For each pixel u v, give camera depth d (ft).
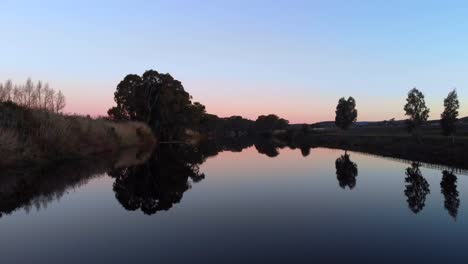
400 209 47.11
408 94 157.28
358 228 38.45
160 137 222.48
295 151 165.68
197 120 246.88
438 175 78.84
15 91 126.62
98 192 58.59
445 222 40.86
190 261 29.09
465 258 29.89
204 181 70.90
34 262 28.91
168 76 219.20
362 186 64.54
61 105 141.69
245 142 285.02
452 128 134.00
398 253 31.07
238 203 50.62
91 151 114.62
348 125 266.77
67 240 34.37
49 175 72.69
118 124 156.76
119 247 32.40
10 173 71.77
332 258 29.81
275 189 61.62
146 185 65.87
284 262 28.91
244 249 31.86
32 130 89.20
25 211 45.75
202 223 40.37
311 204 50.01
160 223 40.32
